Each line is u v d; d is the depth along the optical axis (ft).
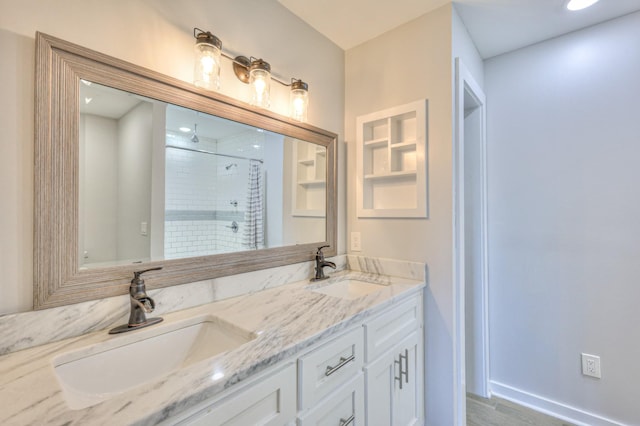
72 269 2.89
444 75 5.17
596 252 5.59
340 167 6.37
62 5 2.88
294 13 5.35
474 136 6.83
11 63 2.62
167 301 3.54
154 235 3.52
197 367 2.28
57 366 2.43
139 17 3.40
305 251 5.46
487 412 6.13
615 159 5.42
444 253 5.15
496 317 6.70
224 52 4.25
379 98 5.99
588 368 5.65
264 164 4.81
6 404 1.84
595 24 5.63
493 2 5.03
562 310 5.93
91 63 3.01
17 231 2.64
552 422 5.81
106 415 1.74
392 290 4.62
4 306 2.56
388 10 5.30
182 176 3.80
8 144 2.60
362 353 3.68
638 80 5.23
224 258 4.16
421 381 5.19
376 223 6.01
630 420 5.26
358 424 3.59
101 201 3.11
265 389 2.49
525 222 6.35
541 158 6.18
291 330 3.01
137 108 3.38
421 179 5.38
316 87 5.84
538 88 6.23
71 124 2.91
